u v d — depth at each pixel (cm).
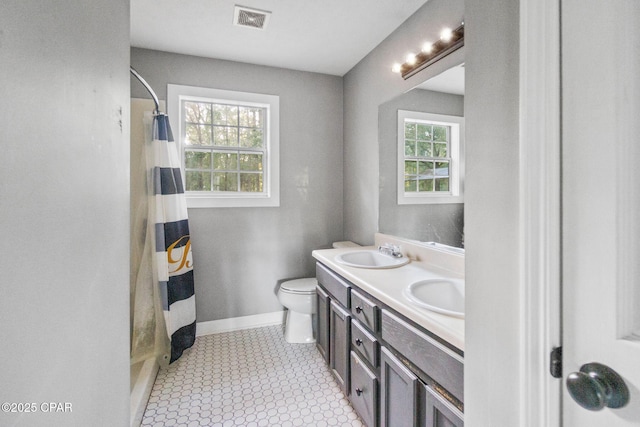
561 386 56
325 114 305
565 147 55
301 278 300
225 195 281
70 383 53
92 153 63
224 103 279
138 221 219
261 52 258
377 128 247
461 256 166
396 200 224
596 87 50
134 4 193
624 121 48
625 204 48
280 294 262
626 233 48
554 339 57
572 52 53
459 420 91
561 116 55
